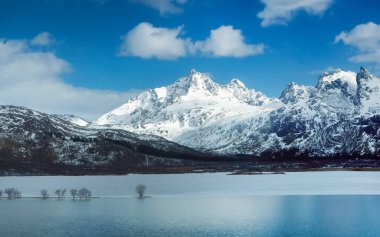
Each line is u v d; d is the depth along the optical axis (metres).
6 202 198.50
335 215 156.88
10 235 132.00
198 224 145.25
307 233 130.50
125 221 151.25
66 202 197.25
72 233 133.75
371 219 148.88
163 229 138.25
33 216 161.88
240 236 128.12
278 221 148.25
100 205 187.50
